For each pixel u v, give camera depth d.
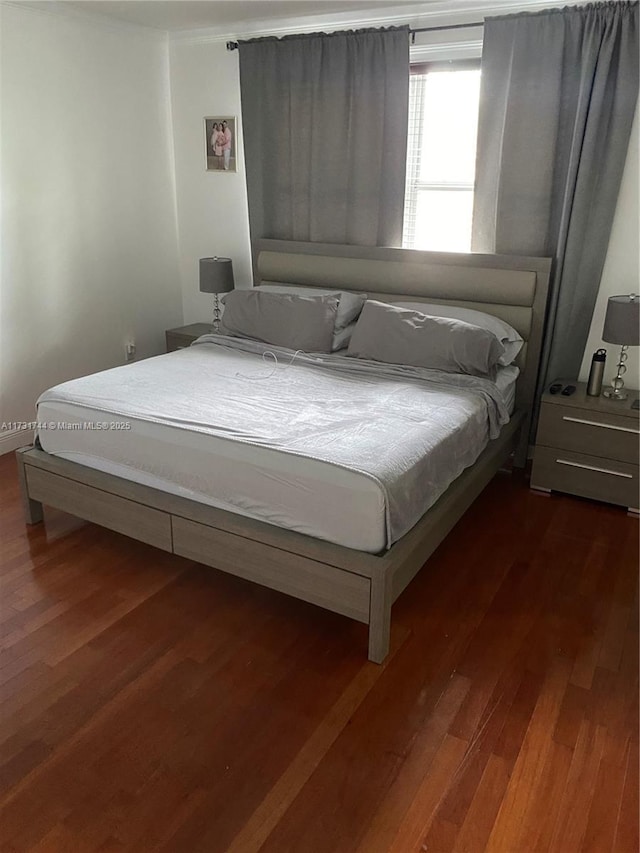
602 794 1.69
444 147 3.64
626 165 3.12
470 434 2.67
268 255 4.11
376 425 2.46
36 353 3.85
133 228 4.30
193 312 4.81
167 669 2.12
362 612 2.10
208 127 4.27
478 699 2.01
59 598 2.47
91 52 3.78
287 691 2.03
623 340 2.99
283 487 2.17
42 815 1.61
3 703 1.96
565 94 3.13
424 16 3.42
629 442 3.03
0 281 3.56
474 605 2.46
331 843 1.55
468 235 3.72
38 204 3.67
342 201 3.84
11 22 3.33
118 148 4.07
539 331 3.40
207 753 1.79
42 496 2.85
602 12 2.92
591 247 3.24
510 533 2.98
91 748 1.81
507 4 3.20
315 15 3.68
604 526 3.05
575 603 2.48
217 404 2.68
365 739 1.85
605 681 2.09
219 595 2.51
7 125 3.42
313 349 3.45
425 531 2.26
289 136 3.91
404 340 3.21
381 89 3.53
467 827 1.59
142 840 1.55
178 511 2.40
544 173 3.23
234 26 3.95
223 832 1.57
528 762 1.78
